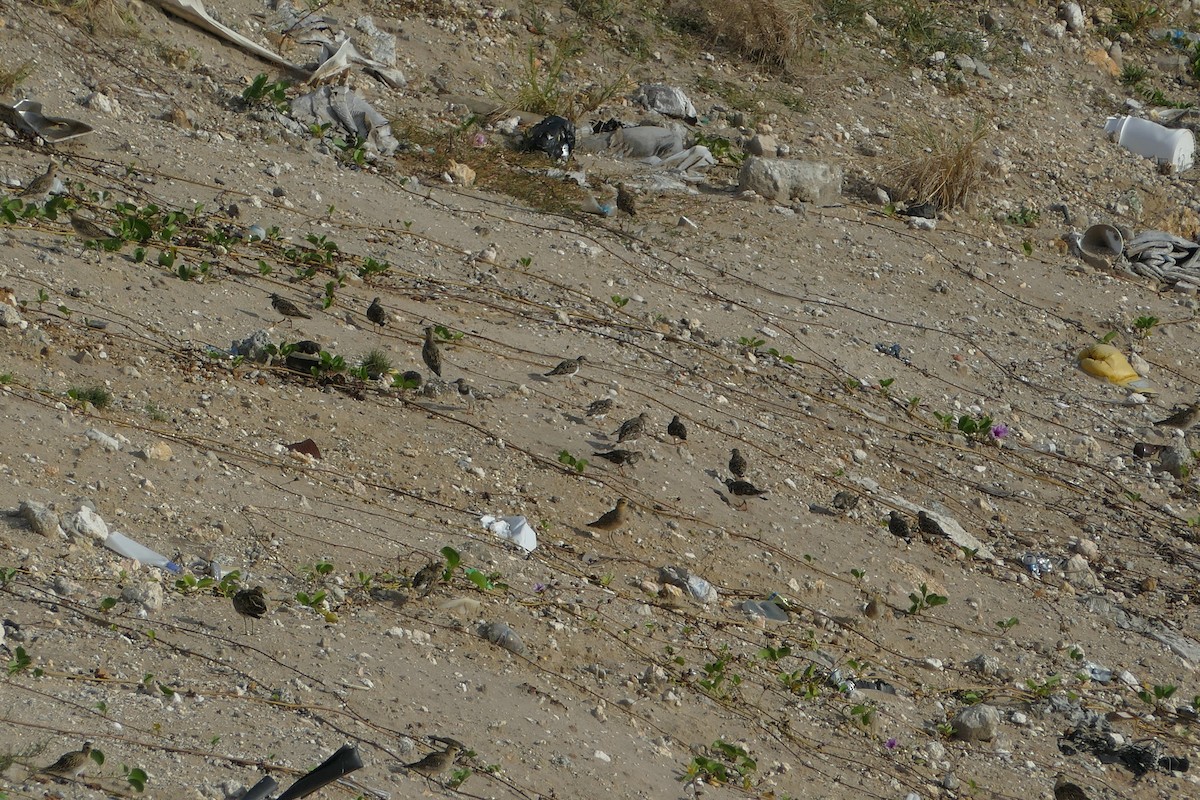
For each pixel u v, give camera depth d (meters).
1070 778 30.06
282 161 46.88
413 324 38.91
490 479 33.00
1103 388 48.91
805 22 65.94
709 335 44.09
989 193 59.59
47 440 28.05
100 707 20.66
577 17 63.59
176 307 35.47
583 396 37.97
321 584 26.70
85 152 42.56
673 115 59.19
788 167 54.47
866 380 44.62
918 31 71.00
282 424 32.22
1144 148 67.25
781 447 39.16
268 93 50.34
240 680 22.84
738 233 51.31
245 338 35.06
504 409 36.09
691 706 27.66
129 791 18.92
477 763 22.86
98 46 48.84
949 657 33.31
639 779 24.56
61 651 22.05
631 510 33.69
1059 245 57.34
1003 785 29.05
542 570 30.12
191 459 29.38
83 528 25.36
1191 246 59.12
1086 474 43.72
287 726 21.97
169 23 52.00
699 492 35.56
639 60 62.66
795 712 29.00
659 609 30.45
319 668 23.84
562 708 25.67
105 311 33.97
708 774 25.58
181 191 42.31
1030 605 36.47
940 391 45.91
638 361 41.00
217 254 39.06
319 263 40.25
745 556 33.88
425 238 44.97
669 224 51.03
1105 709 32.91
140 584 24.41
